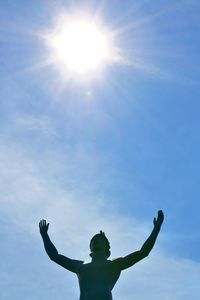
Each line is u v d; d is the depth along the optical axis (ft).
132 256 44.68
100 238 47.29
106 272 44.60
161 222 45.29
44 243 47.09
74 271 46.19
